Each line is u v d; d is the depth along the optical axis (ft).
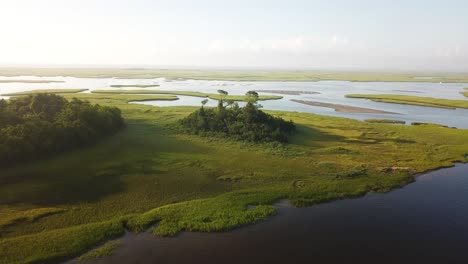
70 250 71.77
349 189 107.04
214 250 74.33
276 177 116.37
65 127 136.05
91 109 157.89
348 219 88.84
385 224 86.53
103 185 105.29
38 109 158.92
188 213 88.48
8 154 113.91
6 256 68.54
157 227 82.33
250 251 74.18
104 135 158.61
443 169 129.49
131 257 71.15
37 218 84.28
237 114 180.86
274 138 161.68
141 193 100.99
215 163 129.08
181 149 145.48
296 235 80.89
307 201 98.07
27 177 108.37
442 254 74.13
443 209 95.04
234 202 95.45
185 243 76.69
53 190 100.32
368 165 131.03
